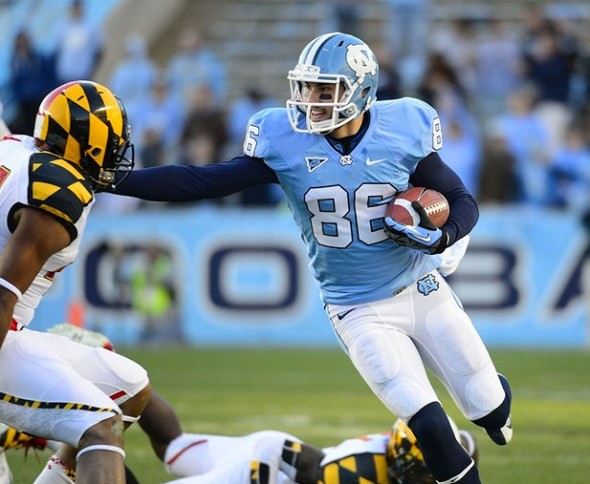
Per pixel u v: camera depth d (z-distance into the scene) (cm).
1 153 1396
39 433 1377
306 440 2419
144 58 4859
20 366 1381
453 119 4478
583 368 3672
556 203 4525
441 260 1677
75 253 1430
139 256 4291
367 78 1580
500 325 4244
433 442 1509
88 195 1376
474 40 5156
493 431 1652
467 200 1623
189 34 5203
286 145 1595
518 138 4531
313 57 1572
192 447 1708
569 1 5509
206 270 4300
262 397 3080
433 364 1636
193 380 3406
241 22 5588
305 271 4291
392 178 1593
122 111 1459
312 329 4303
